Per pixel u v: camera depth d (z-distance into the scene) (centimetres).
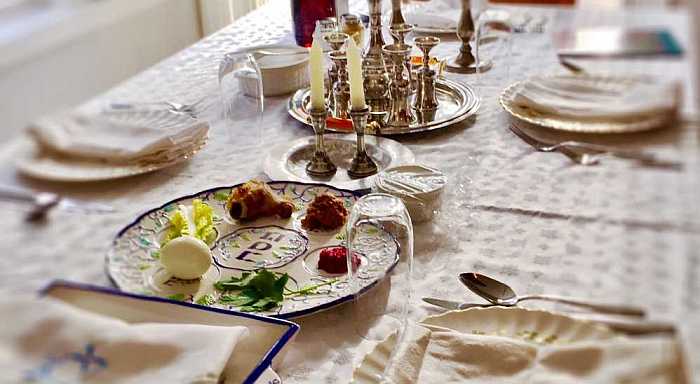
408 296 65
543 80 84
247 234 78
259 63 116
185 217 77
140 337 51
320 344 60
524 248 71
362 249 66
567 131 54
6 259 48
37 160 48
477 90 109
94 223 59
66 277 53
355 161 92
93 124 58
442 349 55
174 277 69
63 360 48
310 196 85
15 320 48
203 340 53
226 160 94
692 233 34
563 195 75
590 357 42
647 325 35
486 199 80
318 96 90
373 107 102
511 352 52
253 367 55
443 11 134
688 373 33
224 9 144
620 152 37
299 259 73
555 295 58
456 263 70
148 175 87
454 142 96
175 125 91
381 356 55
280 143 99
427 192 76
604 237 39
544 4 98
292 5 130
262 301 65
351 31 117
